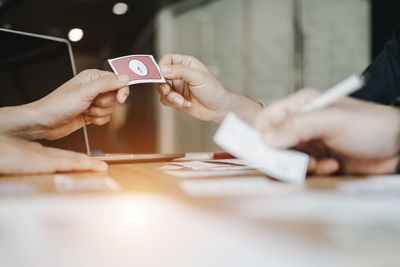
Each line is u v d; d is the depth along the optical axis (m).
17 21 7.01
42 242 0.21
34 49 1.02
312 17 5.61
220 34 6.76
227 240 0.20
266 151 0.46
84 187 0.42
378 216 0.26
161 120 7.79
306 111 0.47
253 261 0.17
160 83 0.99
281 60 5.89
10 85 0.97
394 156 0.55
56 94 0.79
